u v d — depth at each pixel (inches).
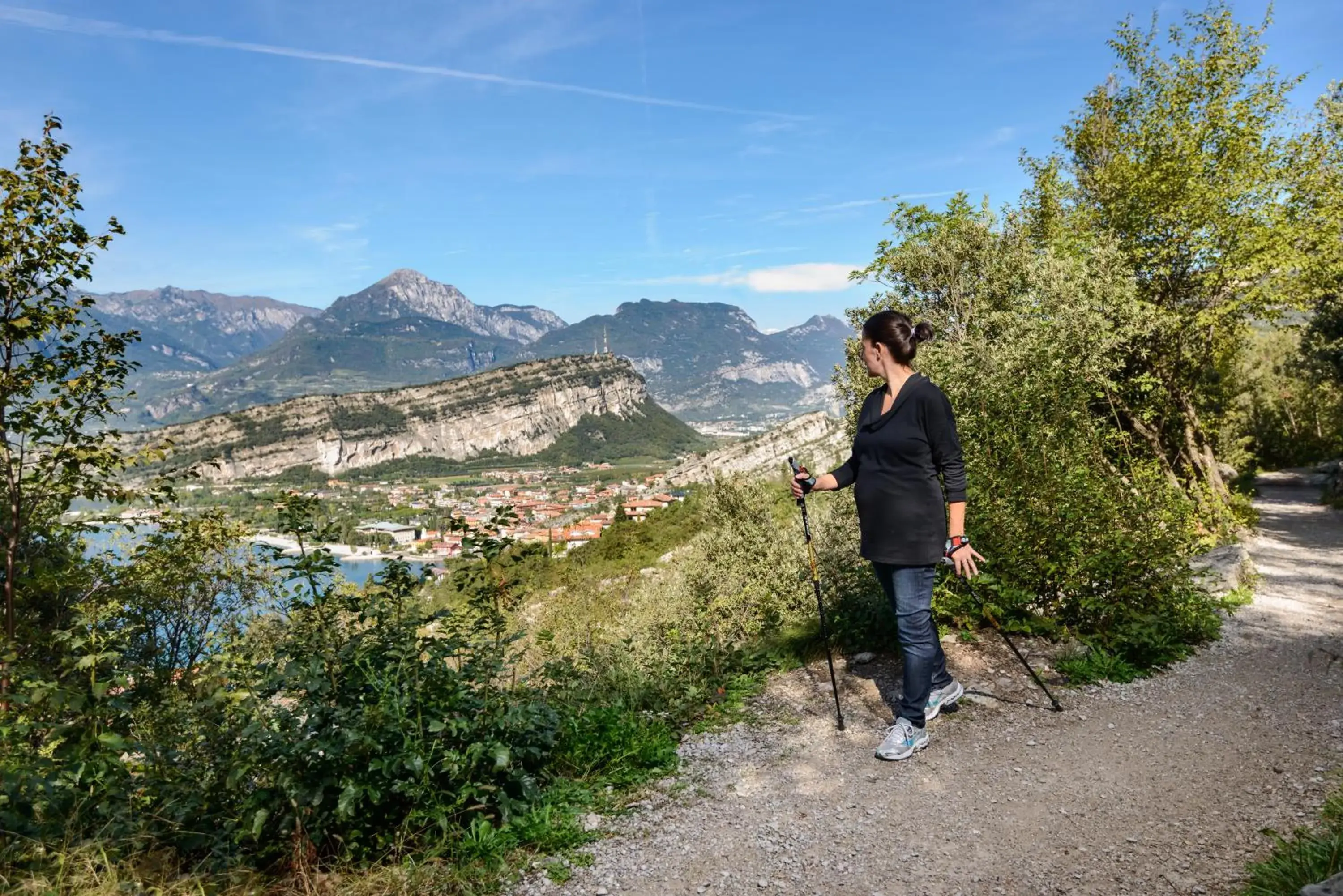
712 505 693.9
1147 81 597.0
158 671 182.4
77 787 121.5
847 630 232.1
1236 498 620.7
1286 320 638.5
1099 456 273.3
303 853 113.9
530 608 484.7
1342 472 801.6
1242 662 205.2
